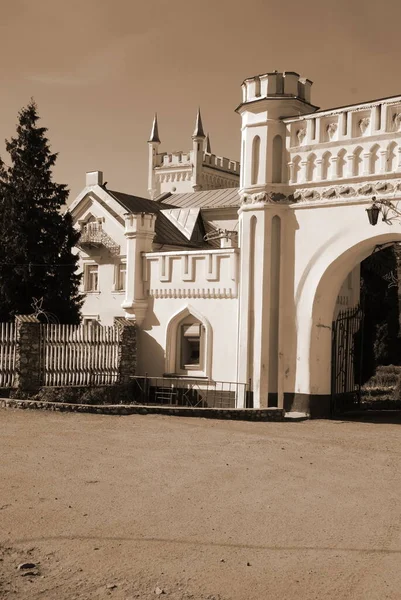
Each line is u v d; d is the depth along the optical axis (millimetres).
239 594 7285
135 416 19125
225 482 12102
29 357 22562
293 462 14000
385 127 20734
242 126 23938
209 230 40219
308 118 22406
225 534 9258
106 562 8148
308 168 22406
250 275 23328
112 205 39844
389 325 40750
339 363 24219
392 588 7520
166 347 26125
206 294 25156
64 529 9289
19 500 10531
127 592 7301
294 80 23125
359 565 8211
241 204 23766
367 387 35219
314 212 22344
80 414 18938
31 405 19344
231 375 24312
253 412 20375
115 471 12609
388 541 9141
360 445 16438
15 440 15023
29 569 7898
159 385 25891
